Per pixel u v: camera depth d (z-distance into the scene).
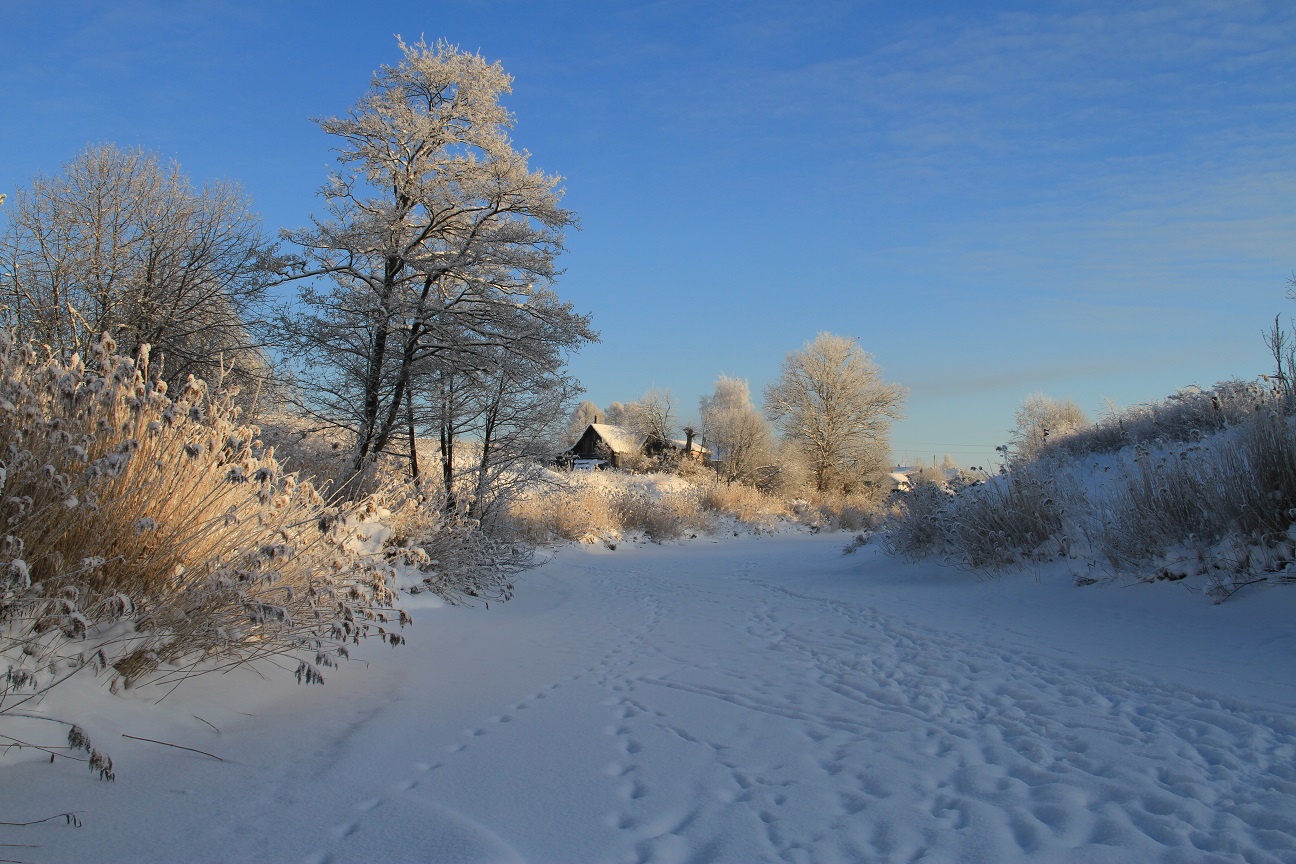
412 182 16.47
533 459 17.89
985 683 5.74
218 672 4.97
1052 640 7.11
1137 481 9.67
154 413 5.21
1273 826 3.03
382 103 16.55
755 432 49.94
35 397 4.65
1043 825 3.10
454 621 9.04
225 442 5.84
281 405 16.39
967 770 3.82
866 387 53.47
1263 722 4.41
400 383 16.25
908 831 3.07
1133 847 2.89
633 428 58.81
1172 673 5.58
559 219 17.20
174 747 3.83
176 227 16.14
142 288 15.39
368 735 4.33
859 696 5.48
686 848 2.93
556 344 16.95
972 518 12.00
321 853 2.82
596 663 6.76
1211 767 3.74
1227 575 7.48
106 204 15.66
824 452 53.50
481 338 16.83
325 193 16.69
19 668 3.50
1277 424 8.18
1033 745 4.18
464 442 18.95
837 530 40.97
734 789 3.59
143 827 2.97
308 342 15.61
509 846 2.92
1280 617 6.40
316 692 5.23
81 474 4.37
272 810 3.21
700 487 38.75
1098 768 3.79
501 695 5.47
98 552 4.38
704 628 8.86
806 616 9.62
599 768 3.89
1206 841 2.93
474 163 17.03
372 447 15.94
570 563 18.25
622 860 2.82
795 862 2.80
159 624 4.50
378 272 17.02
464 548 11.06
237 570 4.57
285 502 5.65
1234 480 8.16
